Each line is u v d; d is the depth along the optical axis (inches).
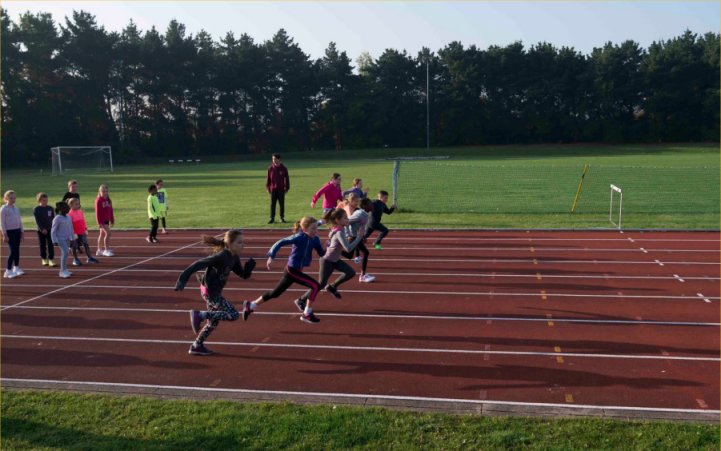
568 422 249.9
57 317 430.3
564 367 319.3
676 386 293.0
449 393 289.3
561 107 3533.5
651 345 350.0
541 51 3540.8
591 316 407.5
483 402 275.6
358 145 3508.9
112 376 320.8
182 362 338.0
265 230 799.1
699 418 255.4
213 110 3464.6
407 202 1044.5
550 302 443.2
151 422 255.1
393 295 469.1
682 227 751.7
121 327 404.2
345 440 237.1
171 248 692.1
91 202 1167.6
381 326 393.7
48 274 572.1
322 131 3661.4
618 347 347.6
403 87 3580.2
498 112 3521.2
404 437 238.8
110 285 523.2
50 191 1459.2
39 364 340.2
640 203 986.1
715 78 3238.2
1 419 261.3
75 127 2962.6
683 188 1179.3
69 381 314.0
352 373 317.1
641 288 478.6
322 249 390.6
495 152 3100.4
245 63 3430.1
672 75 3272.6
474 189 1234.0
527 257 601.9
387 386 299.6
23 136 2792.8
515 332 377.4
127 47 3206.2
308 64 3634.4
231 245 336.2
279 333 382.6
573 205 926.4
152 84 3282.5
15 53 2859.3
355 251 539.5
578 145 3353.8
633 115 3494.1
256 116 3526.1
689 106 3299.7
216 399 282.5
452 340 364.8
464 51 3540.8
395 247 665.0
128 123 3223.4
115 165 2847.0
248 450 231.8
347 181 1528.1
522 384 298.7
